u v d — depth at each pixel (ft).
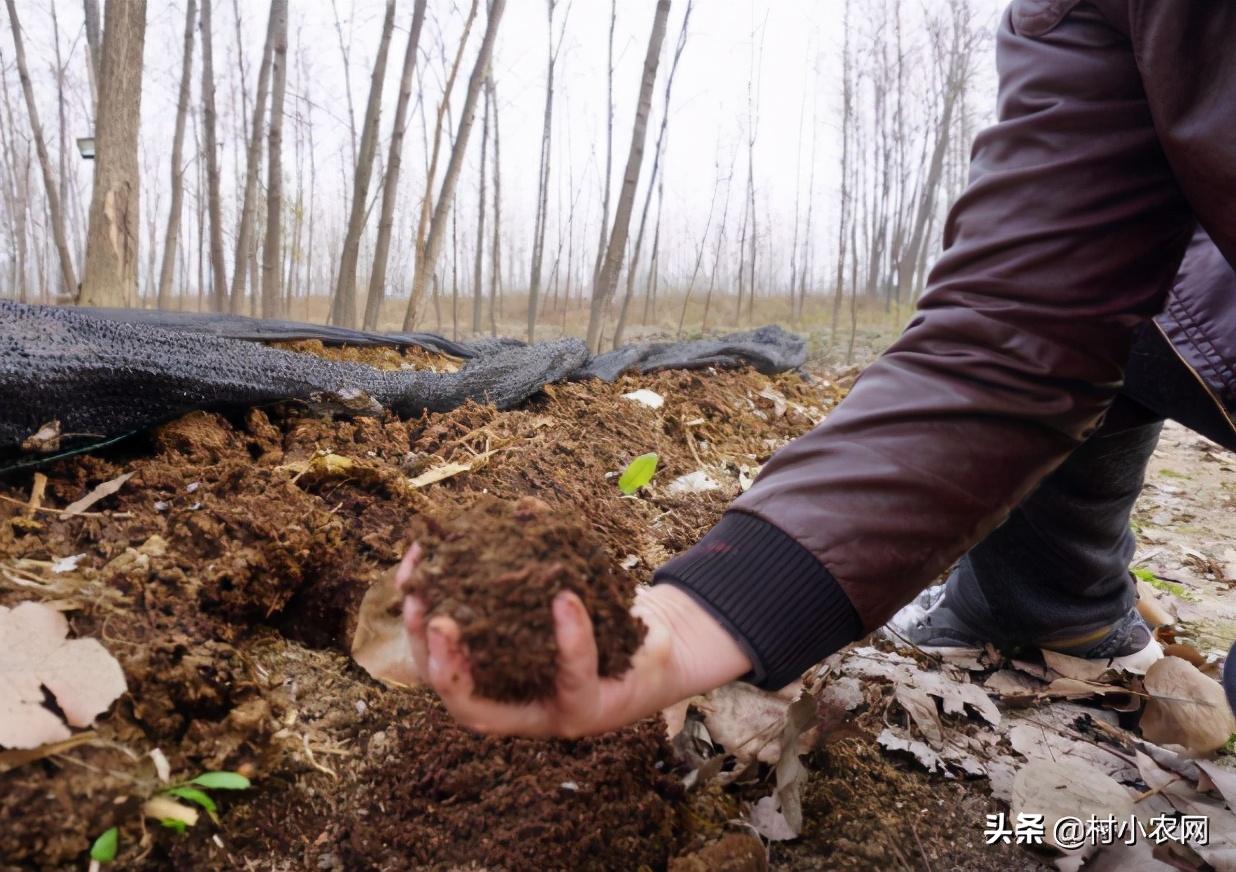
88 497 4.22
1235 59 2.34
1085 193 2.67
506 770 3.35
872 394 2.84
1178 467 12.39
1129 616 5.00
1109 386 2.84
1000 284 2.73
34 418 4.41
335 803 3.22
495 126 34.88
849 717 4.41
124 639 3.16
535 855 3.05
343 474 4.81
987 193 2.87
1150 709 4.41
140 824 2.75
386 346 10.06
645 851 3.18
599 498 6.48
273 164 20.21
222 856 2.90
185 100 28.60
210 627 3.50
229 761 3.05
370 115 19.89
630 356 11.79
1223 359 3.57
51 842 2.58
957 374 2.74
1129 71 2.63
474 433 6.79
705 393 10.94
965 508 2.67
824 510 2.62
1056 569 4.66
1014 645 5.10
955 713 4.65
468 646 1.92
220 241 24.02
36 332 4.79
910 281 43.91
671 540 6.19
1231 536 9.18
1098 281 2.67
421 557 2.10
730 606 2.52
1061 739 4.49
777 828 3.47
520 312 57.36
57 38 36.73
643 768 3.49
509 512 2.27
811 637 2.58
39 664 2.84
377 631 3.66
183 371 5.16
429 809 3.22
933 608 5.48
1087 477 4.23
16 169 41.11
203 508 4.09
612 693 2.17
